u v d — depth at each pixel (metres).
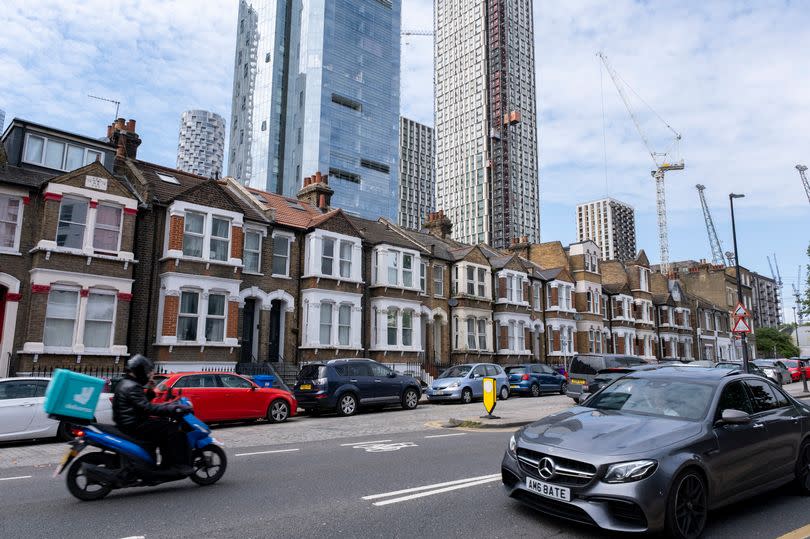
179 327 20.55
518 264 36.38
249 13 140.12
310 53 125.62
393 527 5.74
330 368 18.50
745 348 22.56
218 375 15.56
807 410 7.74
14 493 7.29
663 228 145.00
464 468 8.72
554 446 5.62
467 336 32.00
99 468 6.87
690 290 64.56
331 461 9.45
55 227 18.22
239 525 5.81
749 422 6.46
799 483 7.21
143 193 21.19
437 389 22.86
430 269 31.45
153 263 20.73
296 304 24.91
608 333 44.06
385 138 135.25
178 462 7.21
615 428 5.85
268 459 9.71
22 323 17.75
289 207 27.88
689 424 5.92
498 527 5.74
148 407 7.02
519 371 26.95
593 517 5.08
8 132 21.00
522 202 182.75
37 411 12.39
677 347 51.84
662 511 5.06
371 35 136.88
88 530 5.64
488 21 191.62
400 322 28.02
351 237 26.64
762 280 163.50
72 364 18.02
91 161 22.05
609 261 48.72
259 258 23.88
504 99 184.62
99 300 18.97
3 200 18.11
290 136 125.62
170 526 5.78
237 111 139.12
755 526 5.91
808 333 92.81
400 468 8.76
